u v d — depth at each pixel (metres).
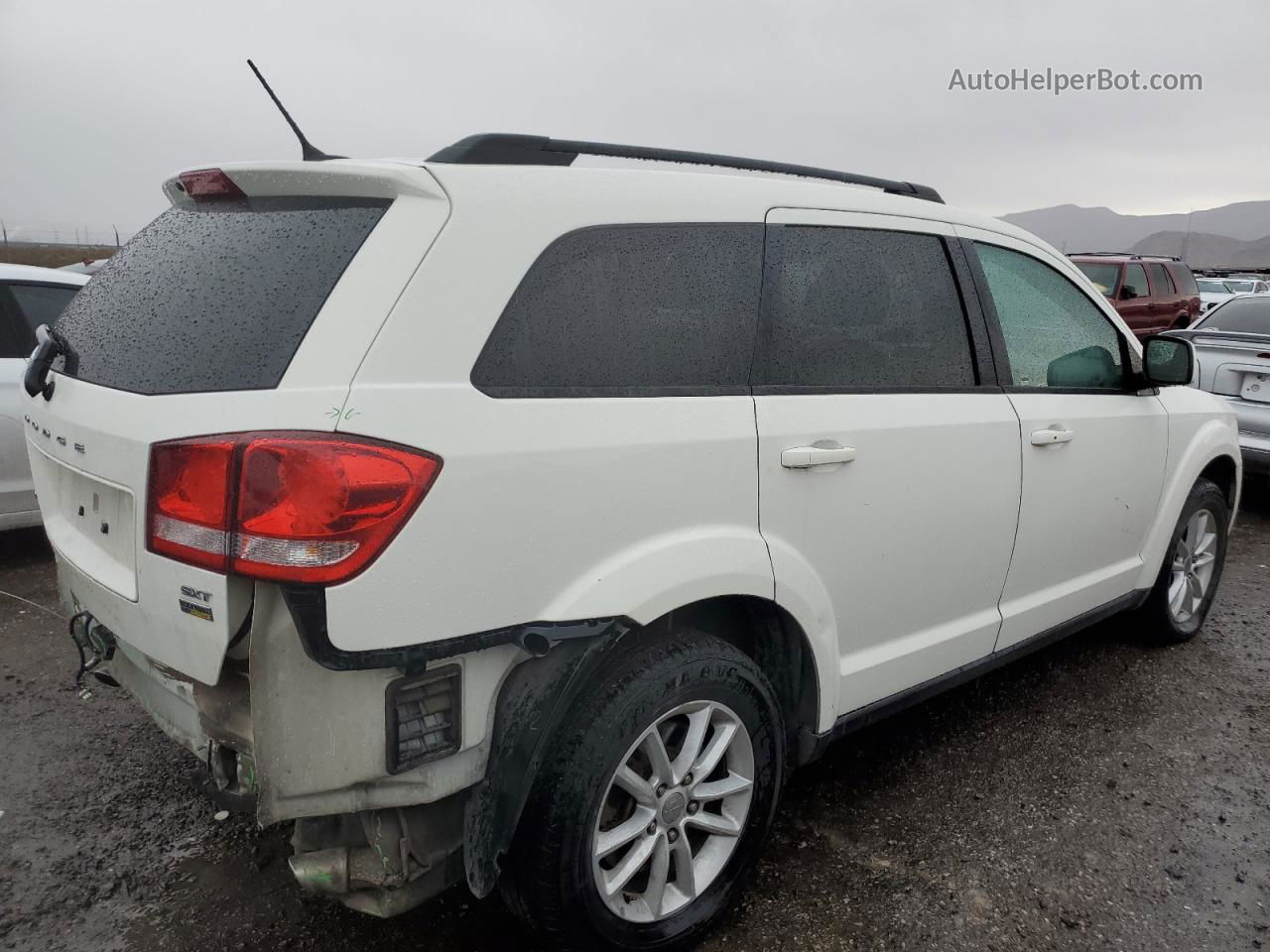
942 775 3.12
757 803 2.34
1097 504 3.42
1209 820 2.90
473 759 1.85
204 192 2.13
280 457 1.59
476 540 1.76
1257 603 4.96
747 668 2.23
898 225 2.74
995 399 2.93
